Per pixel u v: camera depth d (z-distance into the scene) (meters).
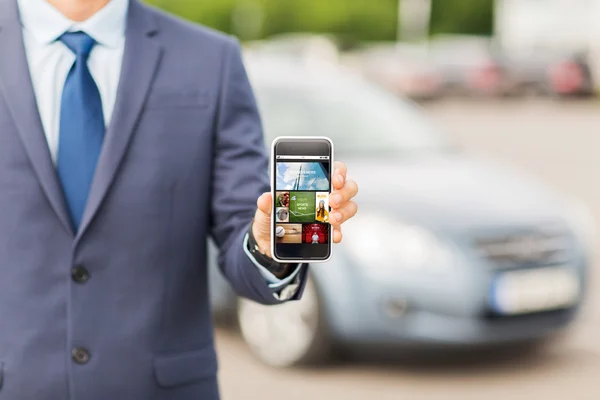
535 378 4.97
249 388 4.80
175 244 1.93
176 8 41.72
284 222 1.80
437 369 5.09
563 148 16.44
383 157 5.63
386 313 4.73
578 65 27.77
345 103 5.98
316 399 4.62
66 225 1.84
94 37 1.92
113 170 1.87
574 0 31.66
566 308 4.99
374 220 4.81
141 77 1.93
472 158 5.78
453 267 4.67
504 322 4.79
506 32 33.72
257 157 2.02
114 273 1.87
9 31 1.91
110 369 1.87
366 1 42.59
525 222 4.89
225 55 2.04
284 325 5.07
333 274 4.82
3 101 1.87
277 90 5.92
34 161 1.84
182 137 1.94
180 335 1.95
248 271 1.87
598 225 9.43
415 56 30.09
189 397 1.95
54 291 1.85
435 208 4.86
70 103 1.89
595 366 5.18
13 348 1.84
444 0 44.38
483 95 29.09
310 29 42.38
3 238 1.85
